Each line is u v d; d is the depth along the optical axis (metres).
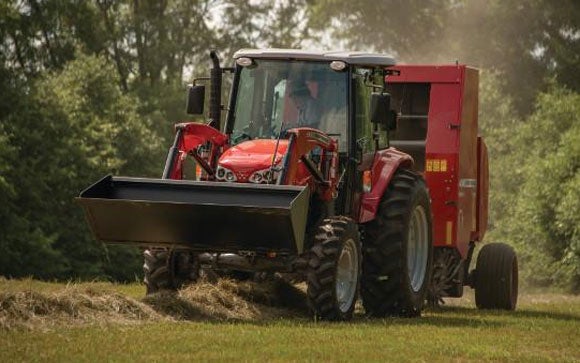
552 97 113.75
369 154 39.59
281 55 39.25
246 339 29.75
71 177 120.00
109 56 170.00
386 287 39.28
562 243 103.50
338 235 35.72
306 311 38.72
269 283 40.19
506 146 123.75
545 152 112.38
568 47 171.62
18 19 133.12
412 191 39.88
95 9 159.12
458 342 31.77
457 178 48.38
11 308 31.19
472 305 54.88
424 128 51.00
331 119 38.81
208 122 39.78
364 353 28.33
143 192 35.16
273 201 34.00
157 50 172.75
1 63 125.25
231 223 34.25
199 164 36.94
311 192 36.94
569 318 44.59
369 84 40.56
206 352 27.48
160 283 37.59
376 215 39.38
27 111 120.25
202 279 38.84
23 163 116.75
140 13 176.25
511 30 174.50
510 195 113.62
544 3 173.25
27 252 114.25
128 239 35.50
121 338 29.09
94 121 126.56
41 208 119.75
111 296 34.12
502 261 50.16
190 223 34.56
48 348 27.25
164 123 154.88
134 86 172.00
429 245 41.75
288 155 35.19
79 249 121.50
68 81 132.38
